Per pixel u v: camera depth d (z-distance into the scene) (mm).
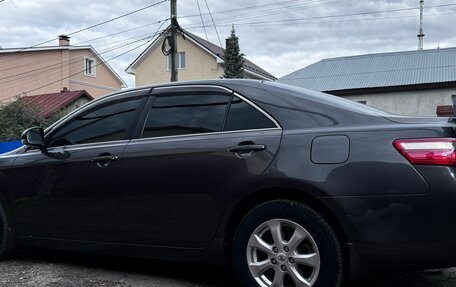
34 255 4934
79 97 28672
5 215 4609
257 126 3512
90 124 4316
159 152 3768
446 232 2885
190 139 3703
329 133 3252
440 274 4020
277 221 3291
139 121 4035
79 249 4180
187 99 3912
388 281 3842
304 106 3475
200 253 3602
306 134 3307
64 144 4375
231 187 3428
